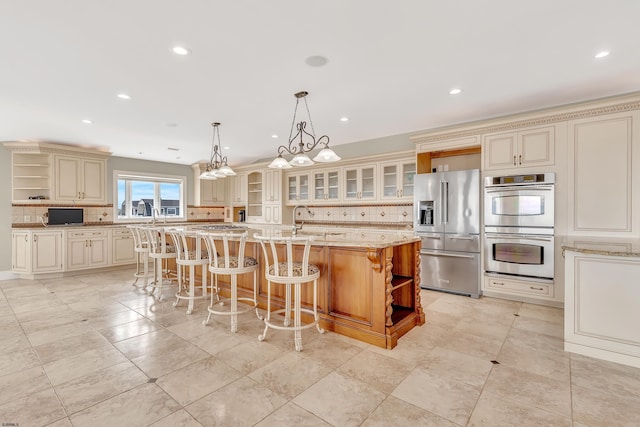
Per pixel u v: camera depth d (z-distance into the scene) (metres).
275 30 2.11
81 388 1.94
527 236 3.57
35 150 5.14
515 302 3.72
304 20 2.00
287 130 4.63
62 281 4.90
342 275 2.79
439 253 4.17
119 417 1.67
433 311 3.40
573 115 3.33
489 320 3.12
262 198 7.05
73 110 3.62
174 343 2.59
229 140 5.22
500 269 3.77
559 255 3.42
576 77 2.89
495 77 2.88
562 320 3.11
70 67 2.57
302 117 4.05
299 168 6.44
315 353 2.41
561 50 2.40
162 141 5.22
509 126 3.71
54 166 5.29
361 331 2.64
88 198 5.67
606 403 1.78
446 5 1.87
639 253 2.08
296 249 3.13
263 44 2.28
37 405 1.77
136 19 1.95
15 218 5.21
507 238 3.71
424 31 2.14
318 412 1.71
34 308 3.52
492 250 3.82
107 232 5.73
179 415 1.68
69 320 3.13
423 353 2.41
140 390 1.92
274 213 6.80
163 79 2.84
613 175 3.16
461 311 3.40
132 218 6.66
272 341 2.63
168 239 4.94
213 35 2.15
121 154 6.27
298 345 2.45
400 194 5.01
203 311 3.42
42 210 5.46
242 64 2.58
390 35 2.18
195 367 2.20
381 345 2.51
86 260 5.46
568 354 2.38
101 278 5.13
